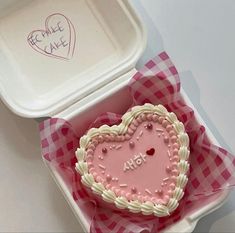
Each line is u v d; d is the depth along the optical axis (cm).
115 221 34
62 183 34
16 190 39
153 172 33
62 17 39
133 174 33
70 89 37
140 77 35
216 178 34
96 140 34
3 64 37
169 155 34
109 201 33
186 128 36
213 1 42
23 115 36
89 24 39
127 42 38
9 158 40
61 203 39
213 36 42
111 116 36
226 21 42
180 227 34
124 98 37
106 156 34
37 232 39
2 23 39
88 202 35
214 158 34
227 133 40
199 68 41
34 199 39
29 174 40
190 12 42
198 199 34
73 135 35
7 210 39
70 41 39
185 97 36
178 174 33
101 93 36
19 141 40
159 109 34
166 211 33
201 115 40
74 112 36
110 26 38
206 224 39
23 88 37
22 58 38
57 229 39
